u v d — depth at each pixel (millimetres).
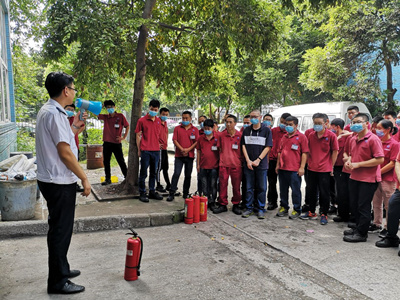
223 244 4270
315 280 3322
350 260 3824
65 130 2764
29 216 4703
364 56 13281
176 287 3084
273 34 7020
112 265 3504
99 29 5461
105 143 7191
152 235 4555
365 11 11805
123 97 12750
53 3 5895
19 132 12789
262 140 5488
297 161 5504
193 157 6352
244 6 6500
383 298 2990
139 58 6539
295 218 5570
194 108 20812
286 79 16125
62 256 2855
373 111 13414
